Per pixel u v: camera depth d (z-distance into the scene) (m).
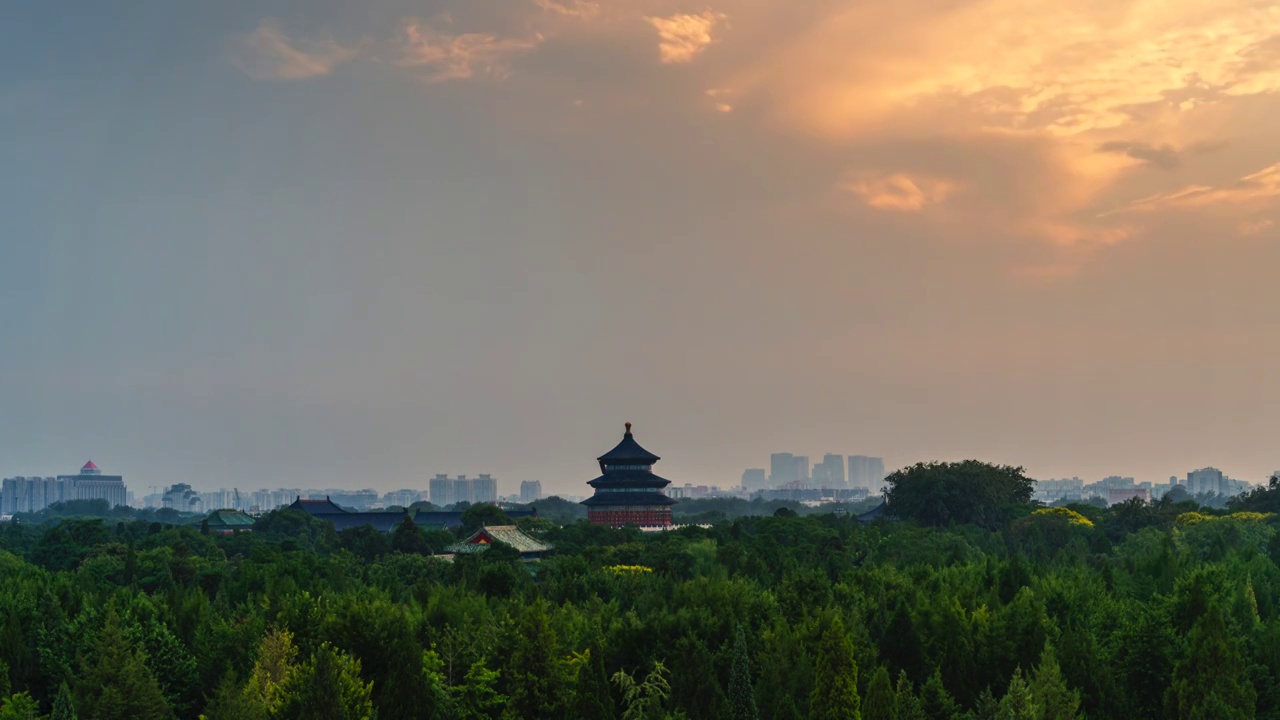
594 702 82.62
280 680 89.50
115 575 146.12
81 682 89.19
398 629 94.12
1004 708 77.88
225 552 187.88
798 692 87.81
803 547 162.38
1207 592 102.31
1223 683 83.00
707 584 114.62
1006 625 95.94
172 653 99.69
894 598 117.62
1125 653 93.12
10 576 135.00
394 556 169.50
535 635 89.25
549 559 164.25
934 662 94.12
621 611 123.56
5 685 90.31
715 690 84.44
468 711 88.25
